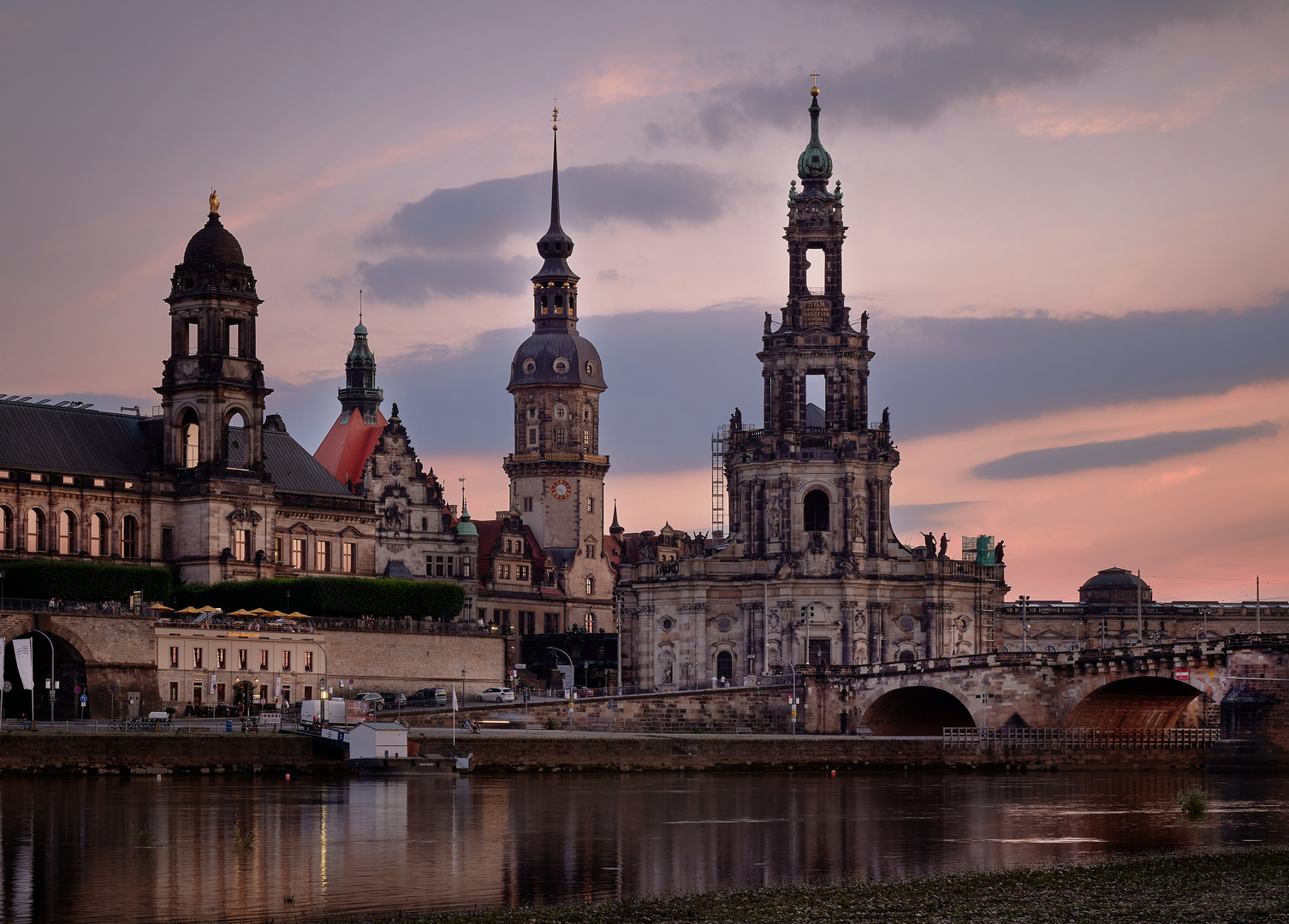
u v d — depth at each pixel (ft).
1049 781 564.30
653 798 482.28
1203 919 305.73
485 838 392.68
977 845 397.39
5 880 330.75
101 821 397.39
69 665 575.79
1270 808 476.13
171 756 493.36
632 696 649.61
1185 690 622.95
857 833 415.85
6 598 572.10
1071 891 329.52
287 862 355.36
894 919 304.09
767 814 451.12
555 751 554.46
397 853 369.09
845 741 601.21
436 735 547.90
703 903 316.81
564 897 325.42
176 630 596.70
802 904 316.40
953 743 608.60
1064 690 618.85
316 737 520.01
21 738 471.21
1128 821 443.32
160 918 301.43
